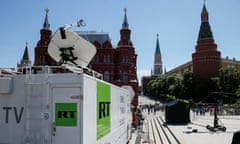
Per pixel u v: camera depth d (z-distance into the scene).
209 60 95.88
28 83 5.11
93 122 5.59
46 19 65.94
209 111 51.81
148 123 32.88
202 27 99.75
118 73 61.97
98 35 62.91
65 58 7.98
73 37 8.05
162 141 16.94
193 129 23.11
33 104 5.08
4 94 5.22
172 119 30.62
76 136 4.93
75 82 5.02
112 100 7.93
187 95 93.38
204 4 101.69
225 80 83.12
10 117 5.17
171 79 118.19
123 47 62.06
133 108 23.84
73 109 4.98
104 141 6.60
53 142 4.96
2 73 5.78
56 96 5.04
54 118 5.00
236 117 41.12
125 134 11.89
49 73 5.30
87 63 8.17
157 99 136.88
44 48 63.97
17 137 5.10
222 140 16.42
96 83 5.91
